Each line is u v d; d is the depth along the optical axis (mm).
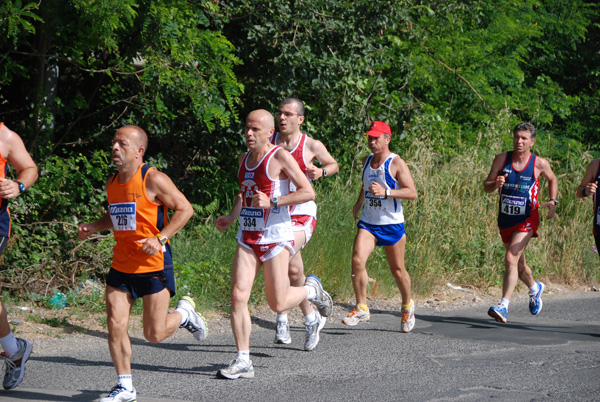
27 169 6953
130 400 6312
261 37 14945
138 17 12273
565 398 6840
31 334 9305
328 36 16125
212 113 13203
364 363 8281
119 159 6223
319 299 8617
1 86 13266
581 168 18328
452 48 21469
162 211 6406
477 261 15219
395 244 10273
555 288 15688
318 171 9383
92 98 14531
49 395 6691
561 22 25844
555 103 25000
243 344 7543
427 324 11141
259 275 12156
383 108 17391
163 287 6488
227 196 15031
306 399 6691
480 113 22188
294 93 16312
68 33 12141
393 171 10195
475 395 6902
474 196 16094
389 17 15766
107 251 12109
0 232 6758
